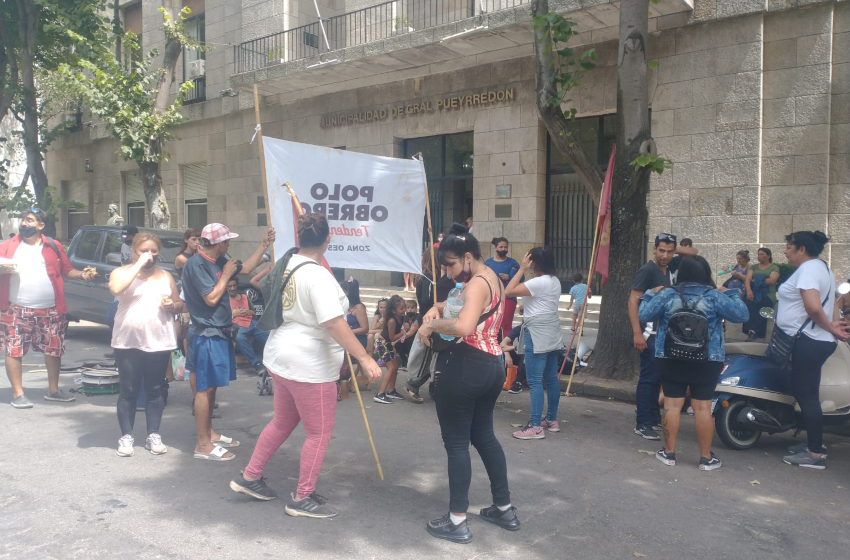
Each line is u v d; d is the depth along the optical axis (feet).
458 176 48.73
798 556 12.51
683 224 37.58
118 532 12.85
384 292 48.83
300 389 13.23
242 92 58.44
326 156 19.76
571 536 13.15
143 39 68.95
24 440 18.63
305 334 13.23
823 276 17.38
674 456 17.62
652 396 20.06
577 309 30.35
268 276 13.58
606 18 37.01
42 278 22.15
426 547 12.52
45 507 13.98
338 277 27.71
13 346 21.76
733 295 16.90
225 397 24.59
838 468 17.61
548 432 20.58
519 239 44.34
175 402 23.81
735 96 35.68
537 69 27.14
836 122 33.47
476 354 12.78
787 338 17.74
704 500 15.16
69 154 81.05
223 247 17.29
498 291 13.03
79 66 53.67
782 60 34.58
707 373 16.84
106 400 23.44
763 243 35.29
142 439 19.01
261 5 55.62
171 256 32.76
